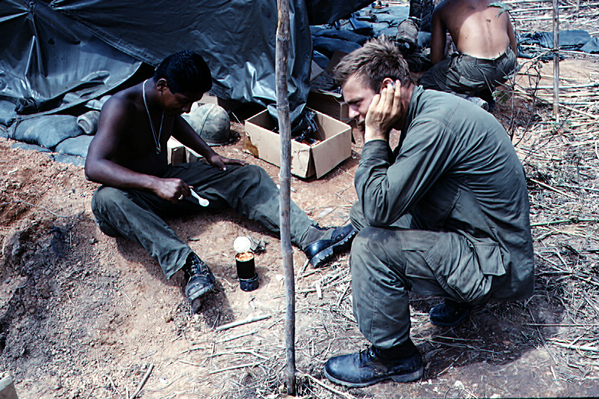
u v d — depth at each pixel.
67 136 4.35
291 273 2.12
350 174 4.25
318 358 2.58
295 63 4.43
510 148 2.15
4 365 2.68
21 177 3.68
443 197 2.22
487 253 2.20
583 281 2.93
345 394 2.36
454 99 2.12
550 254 3.18
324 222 3.66
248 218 3.47
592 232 3.37
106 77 4.81
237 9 4.40
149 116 3.07
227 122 4.54
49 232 3.25
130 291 3.04
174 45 4.70
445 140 2.04
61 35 4.78
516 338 2.58
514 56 4.63
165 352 2.73
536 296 2.84
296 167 4.08
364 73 2.12
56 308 2.93
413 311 2.82
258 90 4.59
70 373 2.63
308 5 4.75
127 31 4.61
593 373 2.33
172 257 2.90
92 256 3.19
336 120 4.39
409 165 2.04
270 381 2.47
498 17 4.59
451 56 4.80
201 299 2.93
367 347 2.60
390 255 2.17
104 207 2.97
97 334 2.82
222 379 2.52
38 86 4.82
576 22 7.78
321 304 2.94
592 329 2.60
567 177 4.03
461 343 2.58
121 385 2.55
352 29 7.11
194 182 3.41
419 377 2.38
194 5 4.45
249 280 3.03
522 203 2.19
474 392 2.29
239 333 2.80
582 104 5.23
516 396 2.25
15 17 4.64
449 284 2.18
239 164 3.46
